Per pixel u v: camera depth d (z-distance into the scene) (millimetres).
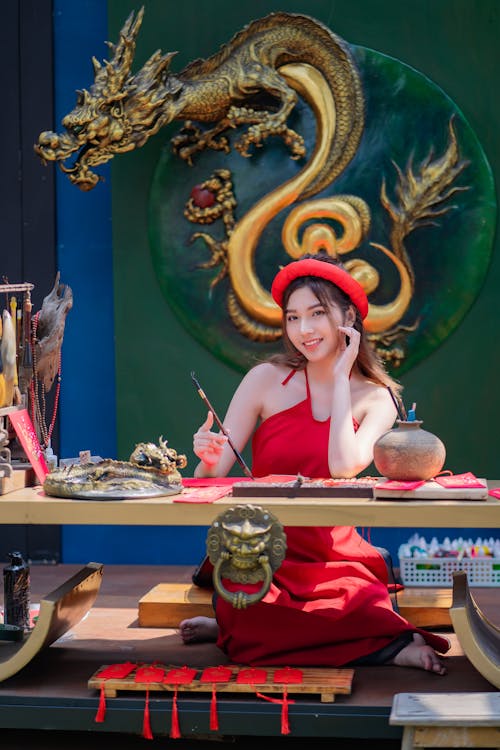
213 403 4488
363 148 4324
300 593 2918
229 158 4410
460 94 4316
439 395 4402
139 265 4504
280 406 3205
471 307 4355
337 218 4332
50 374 3268
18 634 3105
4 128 4586
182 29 4402
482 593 3789
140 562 4664
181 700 2652
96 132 4160
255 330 4418
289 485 2756
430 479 2795
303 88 4320
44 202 4578
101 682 2691
